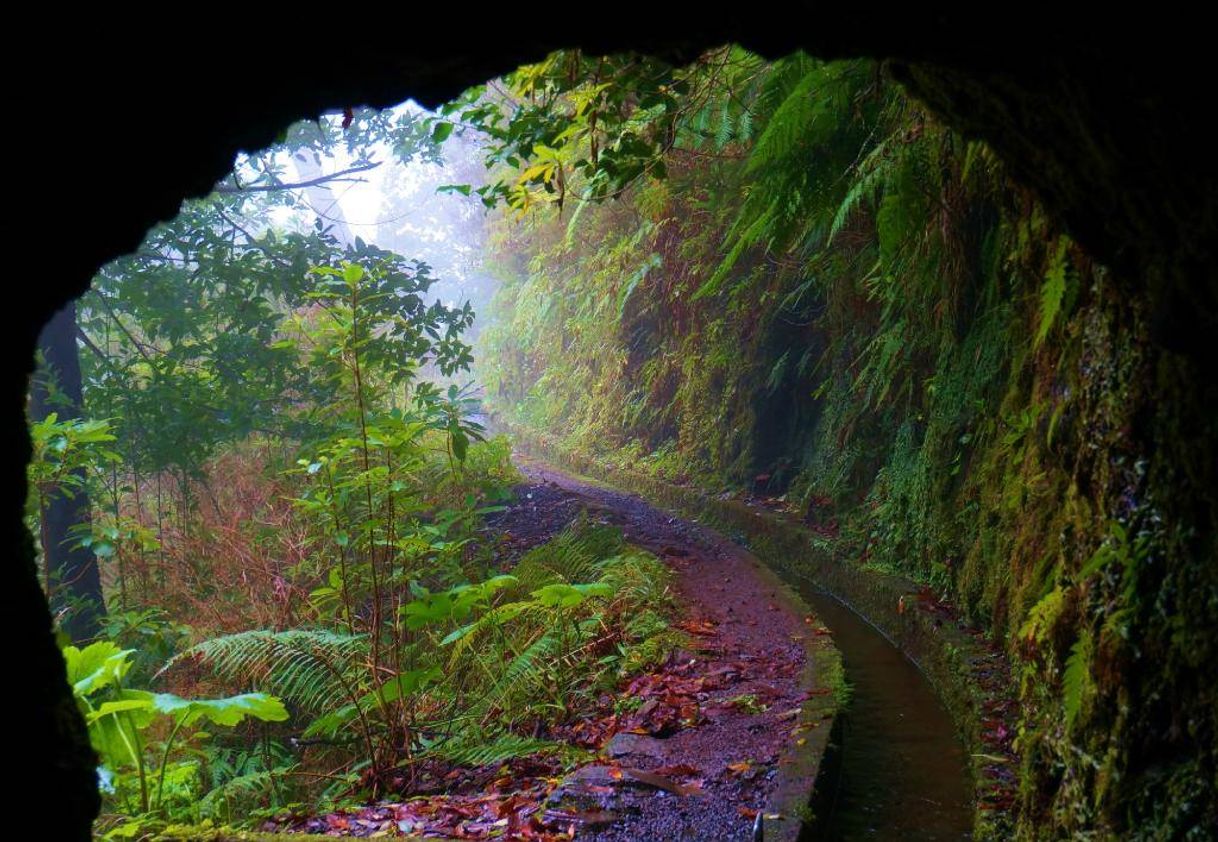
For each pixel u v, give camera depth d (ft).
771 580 24.27
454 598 16.66
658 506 38.68
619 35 5.42
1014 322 15.53
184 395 28.86
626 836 10.74
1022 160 7.13
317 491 19.11
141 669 23.25
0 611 5.14
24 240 5.09
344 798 15.03
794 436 33.94
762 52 5.74
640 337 47.50
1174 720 7.18
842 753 13.97
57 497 24.58
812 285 31.12
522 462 53.83
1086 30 5.16
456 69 5.69
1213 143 5.33
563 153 15.81
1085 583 8.60
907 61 6.33
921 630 18.95
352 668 17.78
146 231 6.03
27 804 5.19
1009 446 16.01
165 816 12.89
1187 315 6.43
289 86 5.55
